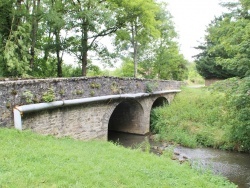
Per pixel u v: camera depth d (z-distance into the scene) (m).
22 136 8.75
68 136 11.70
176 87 27.59
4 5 16.45
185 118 20.67
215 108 20.88
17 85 9.44
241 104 12.71
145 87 19.70
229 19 14.51
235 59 12.45
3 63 16.84
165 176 7.92
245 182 10.83
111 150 10.23
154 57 33.97
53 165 6.78
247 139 15.27
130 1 22.55
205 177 8.86
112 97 14.22
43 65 22.91
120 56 25.62
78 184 5.95
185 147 16.67
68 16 20.27
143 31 27.02
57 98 10.95
